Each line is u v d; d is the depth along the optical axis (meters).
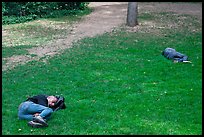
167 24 19.19
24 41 16.48
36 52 14.73
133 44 15.56
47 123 8.88
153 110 9.64
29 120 9.03
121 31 17.83
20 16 20.91
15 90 10.92
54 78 11.84
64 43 15.98
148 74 12.16
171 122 9.04
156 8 23.61
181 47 15.12
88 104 10.00
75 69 12.64
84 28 18.69
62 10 22.34
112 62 13.32
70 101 10.18
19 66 12.98
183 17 20.91
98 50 14.77
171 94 10.61
